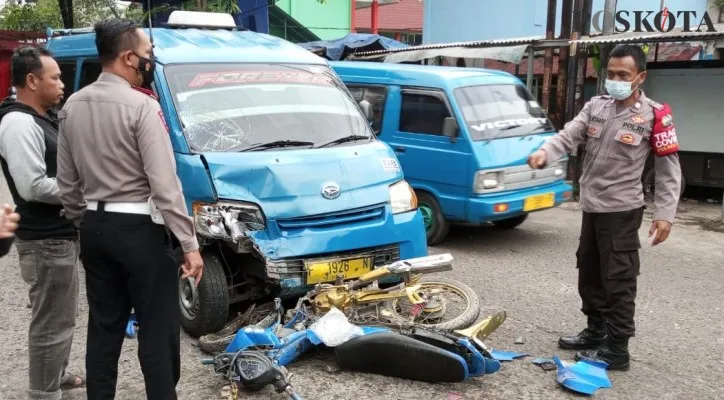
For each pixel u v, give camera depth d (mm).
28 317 4848
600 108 3932
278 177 4254
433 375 3709
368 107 6129
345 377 3836
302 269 4172
